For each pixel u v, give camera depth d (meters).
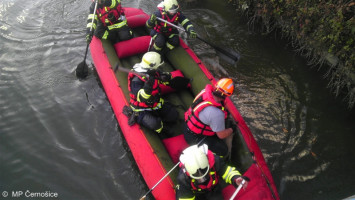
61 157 3.74
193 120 2.89
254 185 2.82
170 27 4.22
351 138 3.99
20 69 4.88
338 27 4.08
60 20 5.90
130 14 5.27
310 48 4.90
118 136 3.95
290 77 4.81
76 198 3.38
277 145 3.90
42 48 5.29
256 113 4.27
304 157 3.77
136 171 3.59
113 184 3.49
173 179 2.89
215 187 2.67
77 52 5.23
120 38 4.64
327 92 4.56
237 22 5.90
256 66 5.01
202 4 6.37
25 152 3.79
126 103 3.64
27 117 4.19
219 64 5.04
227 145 3.12
